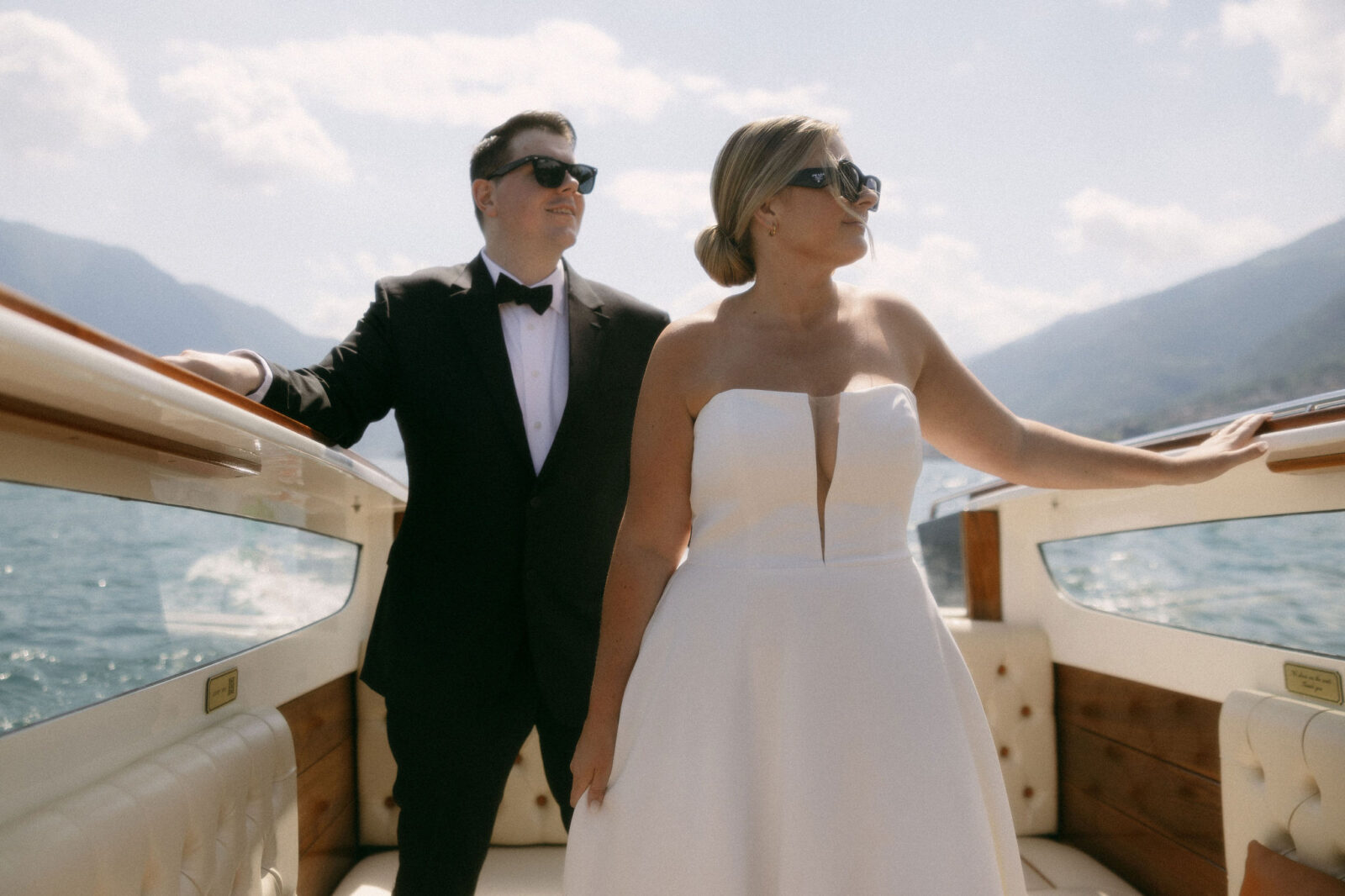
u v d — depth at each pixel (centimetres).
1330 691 170
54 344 79
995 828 130
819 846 118
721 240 149
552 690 180
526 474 185
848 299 147
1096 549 258
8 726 114
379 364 187
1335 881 155
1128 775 240
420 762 182
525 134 197
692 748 126
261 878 166
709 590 130
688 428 142
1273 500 182
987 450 155
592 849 135
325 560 238
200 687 162
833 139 140
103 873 114
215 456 141
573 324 193
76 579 126
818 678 123
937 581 319
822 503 130
